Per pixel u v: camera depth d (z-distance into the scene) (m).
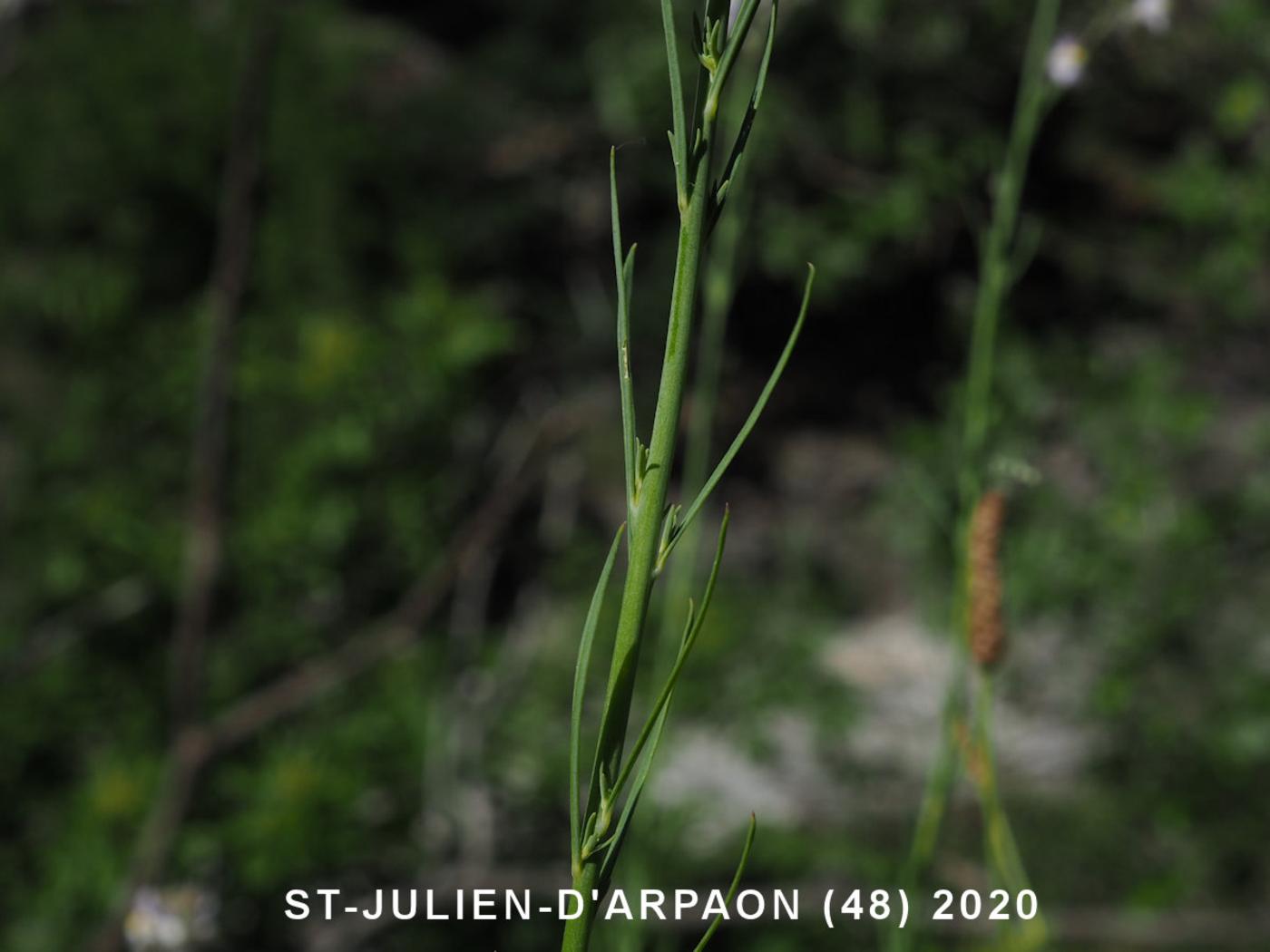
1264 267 4.42
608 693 0.71
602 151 4.64
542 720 3.60
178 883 3.05
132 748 3.54
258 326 3.95
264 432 3.79
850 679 4.03
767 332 4.68
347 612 3.79
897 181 4.16
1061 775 3.85
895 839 3.69
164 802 3.05
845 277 4.23
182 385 3.88
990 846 1.56
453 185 4.52
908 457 3.97
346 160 4.27
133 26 4.51
